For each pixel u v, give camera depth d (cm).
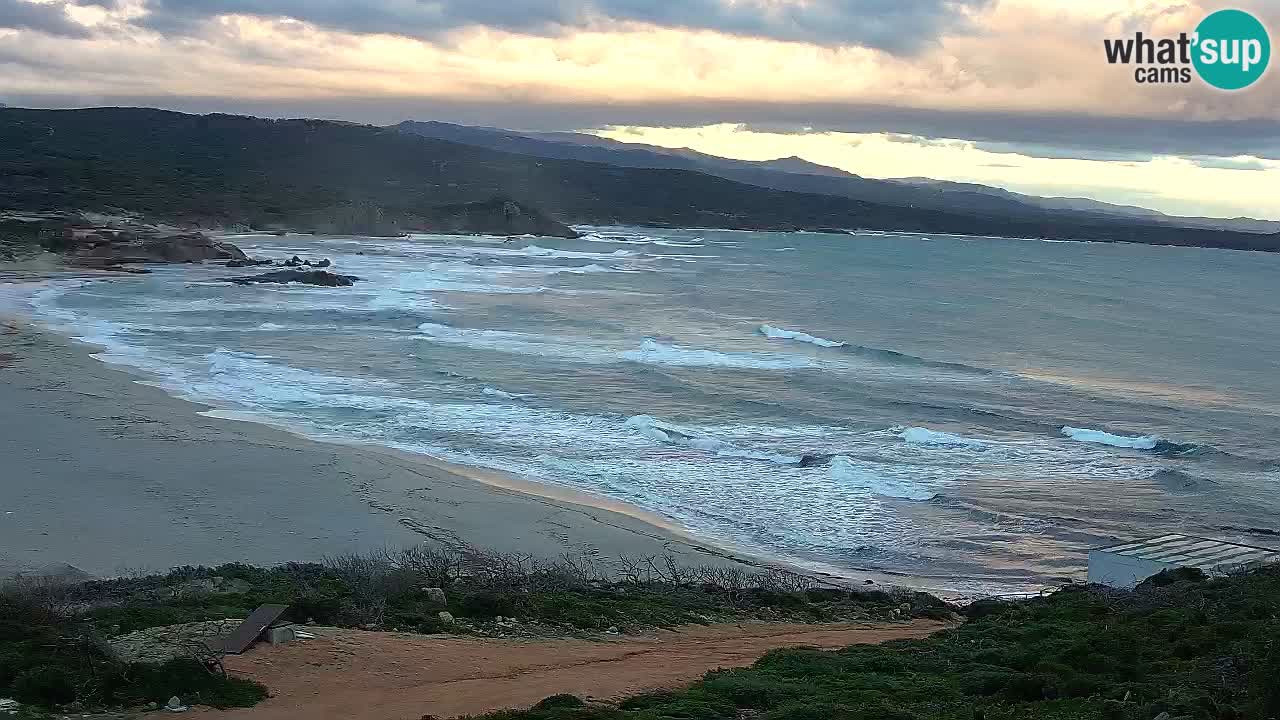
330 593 1833
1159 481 3503
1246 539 2898
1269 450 4003
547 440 3750
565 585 2120
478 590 1930
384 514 2781
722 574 2414
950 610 2258
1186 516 3117
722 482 3319
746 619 2042
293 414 3950
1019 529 2977
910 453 3781
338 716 1248
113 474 2986
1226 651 1454
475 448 3606
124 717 1209
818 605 2202
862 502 3169
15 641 1405
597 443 3734
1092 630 1716
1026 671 1466
